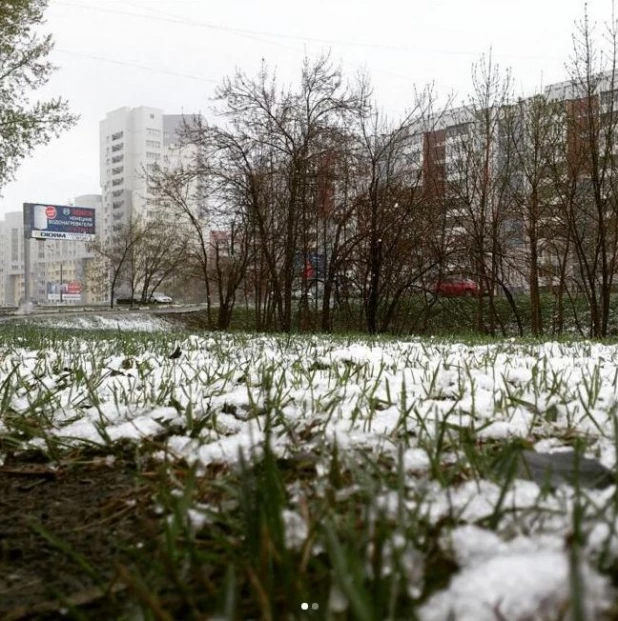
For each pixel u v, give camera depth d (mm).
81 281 106125
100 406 3090
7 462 2223
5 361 5336
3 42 17609
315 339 10062
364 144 21172
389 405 2963
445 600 924
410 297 23062
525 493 1456
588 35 17469
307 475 1824
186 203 27156
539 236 20406
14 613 1139
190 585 1169
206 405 2994
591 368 4820
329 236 23047
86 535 1511
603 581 899
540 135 19750
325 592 1040
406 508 1341
